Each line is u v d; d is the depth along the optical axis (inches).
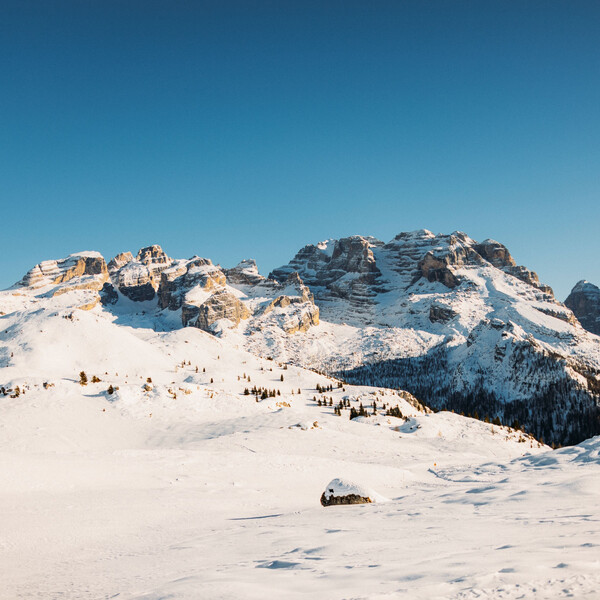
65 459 2016.5
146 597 421.1
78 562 726.5
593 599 294.0
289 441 3949.3
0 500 1283.2
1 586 585.0
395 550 550.9
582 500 1002.7
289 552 617.6
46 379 5728.3
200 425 4862.2
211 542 795.4
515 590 326.3
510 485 1414.9
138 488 1616.6
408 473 2588.6
